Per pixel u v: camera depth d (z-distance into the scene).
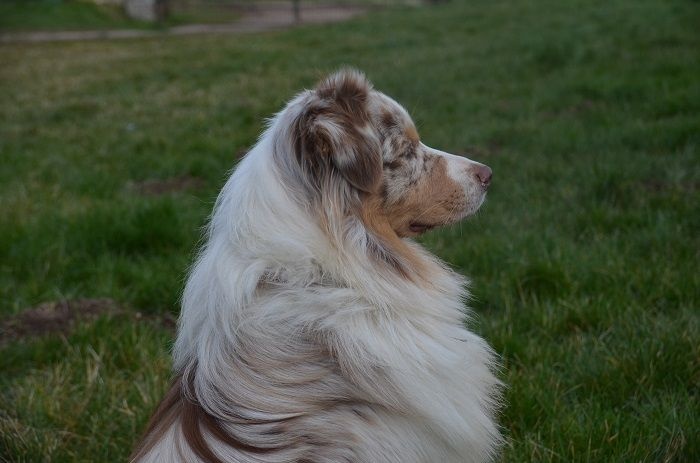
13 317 4.86
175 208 6.27
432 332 2.70
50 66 16.09
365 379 2.47
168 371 4.18
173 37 21.58
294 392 2.41
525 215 5.91
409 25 19.56
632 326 4.12
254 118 10.14
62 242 5.78
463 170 3.06
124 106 11.59
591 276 4.77
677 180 6.16
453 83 11.37
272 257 2.51
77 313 4.88
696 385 3.70
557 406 3.58
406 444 2.52
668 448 3.22
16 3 25.02
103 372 4.18
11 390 4.05
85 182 7.49
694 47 12.00
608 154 7.04
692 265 4.76
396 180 2.90
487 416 2.87
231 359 2.44
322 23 23.12
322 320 2.49
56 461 3.52
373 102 2.88
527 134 8.27
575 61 12.04
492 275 5.03
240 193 2.62
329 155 2.56
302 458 2.34
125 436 3.70
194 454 2.32
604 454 3.26
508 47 14.25
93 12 25.34
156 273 5.27
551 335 4.26
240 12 30.34
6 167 8.17
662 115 8.58
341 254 2.58
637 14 16.73
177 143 9.00
